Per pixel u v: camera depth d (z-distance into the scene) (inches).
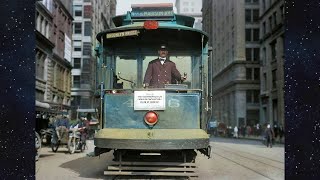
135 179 276.1
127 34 277.1
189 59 291.7
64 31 1588.3
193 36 291.1
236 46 1668.3
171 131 254.4
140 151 290.5
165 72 278.8
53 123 582.9
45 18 1419.8
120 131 254.8
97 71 295.9
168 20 294.7
